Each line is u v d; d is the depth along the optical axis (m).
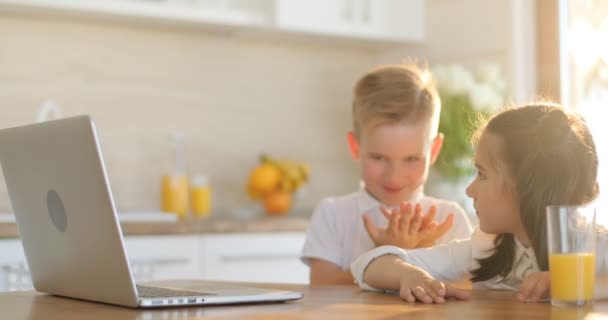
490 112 2.99
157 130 3.27
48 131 1.16
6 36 3.00
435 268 1.46
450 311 1.04
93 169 1.08
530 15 3.07
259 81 3.49
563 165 1.28
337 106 3.68
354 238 2.00
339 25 3.35
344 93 3.70
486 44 3.27
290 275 2.91
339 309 1.09
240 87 3.45
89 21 3.15
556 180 1.28
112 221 1.08
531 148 1.29
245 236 2.81
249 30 3.31
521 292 1.17
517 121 1.32
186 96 3.33
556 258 1.09
